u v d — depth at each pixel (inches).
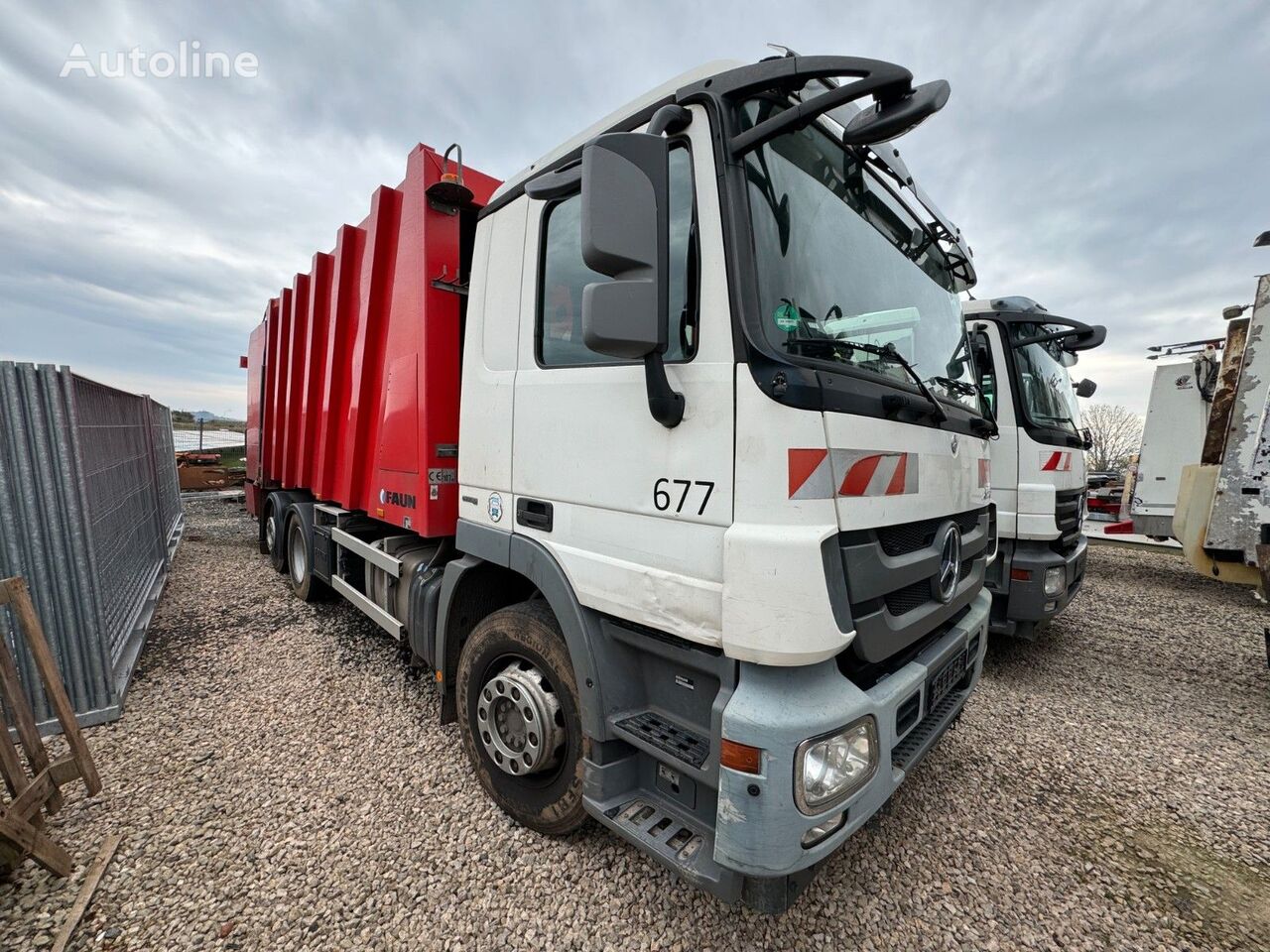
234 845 91.0
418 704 137.6
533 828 92.5
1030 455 167.6
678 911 79.1
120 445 184.4
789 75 61.2
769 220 66.5
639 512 71.0
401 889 82.6
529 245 91.5
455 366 120.1
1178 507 219.3
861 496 64.7
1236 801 111.4
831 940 76.0
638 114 76.1
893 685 71.1
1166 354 317.7
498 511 95.5
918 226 100.2
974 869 90.7
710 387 63.3
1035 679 168.6
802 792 58.7
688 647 68.4
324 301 190.1
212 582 245.1
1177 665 180.7
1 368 118.6
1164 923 81.7
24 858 79.2
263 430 267.3
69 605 125.5
